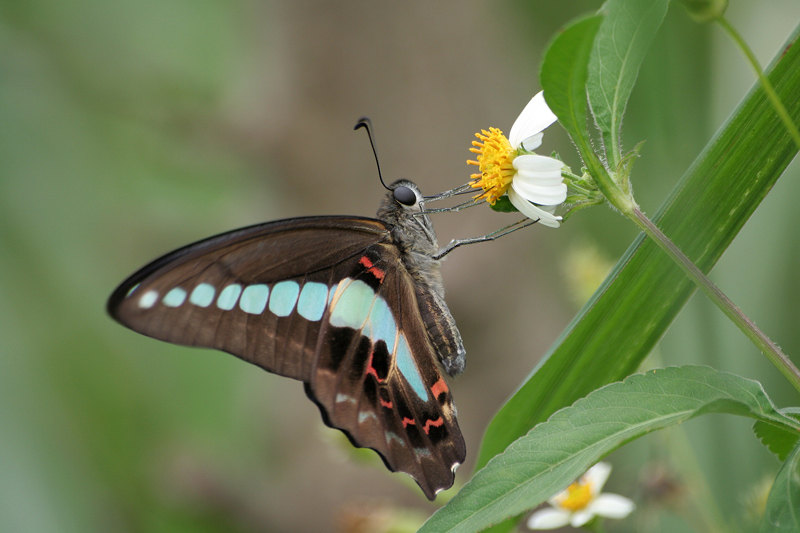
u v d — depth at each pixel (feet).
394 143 2.38
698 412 1.93
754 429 1.95
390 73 2.38
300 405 2.45
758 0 2.18
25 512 2.40
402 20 2.37
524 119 2.00
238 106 2.45
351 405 2.07
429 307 2.09
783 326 2.14
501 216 2.36
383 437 2.07
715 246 1.98
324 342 2.07
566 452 1.93
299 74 2.39
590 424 1.94
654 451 2.14
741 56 2.17
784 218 2.16
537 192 1.99
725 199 1.98
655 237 1.94
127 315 2.02
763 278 2.16
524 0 2.36
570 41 1.90
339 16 2.37
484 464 2.01
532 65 2.37
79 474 2.45
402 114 2.38
